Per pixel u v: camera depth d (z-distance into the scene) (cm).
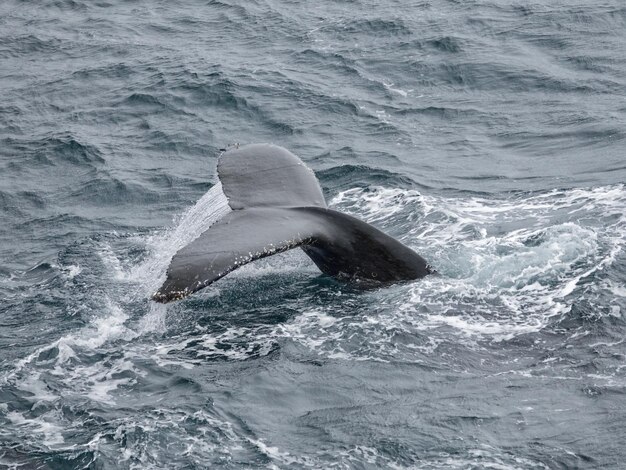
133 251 6469
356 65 10456
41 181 8100
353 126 9019
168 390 4638
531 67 10144
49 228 7188
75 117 9469
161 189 7844
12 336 5262
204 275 4444
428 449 4206
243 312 5216
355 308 5166
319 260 5216
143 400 4569
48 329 5303
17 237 7062
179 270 4469
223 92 9738
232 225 4850
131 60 10912
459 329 4991
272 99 9606
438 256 5731
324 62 10600
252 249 4656
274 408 4494
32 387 4697
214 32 11806
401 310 5122
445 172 7775
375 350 4859
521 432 4291
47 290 5853
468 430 4316
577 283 5391
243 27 11875
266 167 5319
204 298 5347
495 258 5688
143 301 5516
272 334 5016
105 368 4838
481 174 7681
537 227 6284
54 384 4719
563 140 8356
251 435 4319
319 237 4975
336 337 4966
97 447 4222
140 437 4275
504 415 4397
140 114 9469
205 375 4734
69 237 7000
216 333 5072
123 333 5166
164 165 8344
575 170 7588
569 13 11531
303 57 10769
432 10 11938
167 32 11906
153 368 4812
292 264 5597
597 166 7625
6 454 4212
